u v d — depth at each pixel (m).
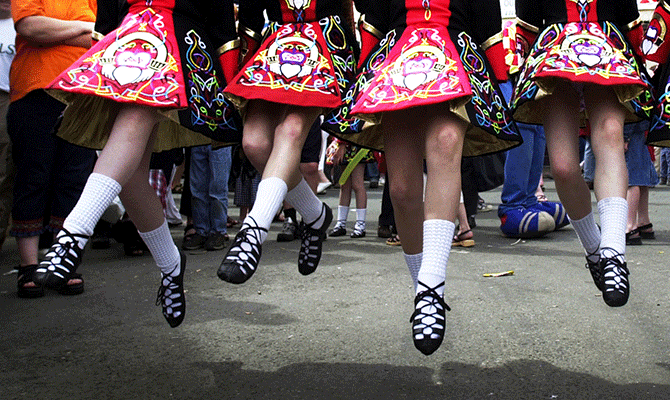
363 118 2.57
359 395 2.42
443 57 2.47
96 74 2.40
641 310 3.51
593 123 2.66
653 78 2.90
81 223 2.25
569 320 3.34
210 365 2.79
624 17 2.73
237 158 6.70
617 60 2.56
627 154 5.79
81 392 2.51
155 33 2.54
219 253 5.71
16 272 4.88
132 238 5.59
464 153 2.88
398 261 5.22
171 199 7.58
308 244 3.10
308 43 2.76
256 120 2.76
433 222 2.44
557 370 2.63
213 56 2.72
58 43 4.17
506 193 6.44
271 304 3.82
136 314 3.64
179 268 2.90
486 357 2.80
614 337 3.04
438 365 2.72
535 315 3.44
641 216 6.09
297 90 2.64
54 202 4.43
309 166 5.91
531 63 2.68
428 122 2.52
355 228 6.75
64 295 4.13
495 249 5.70
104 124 2.82
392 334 3.17
